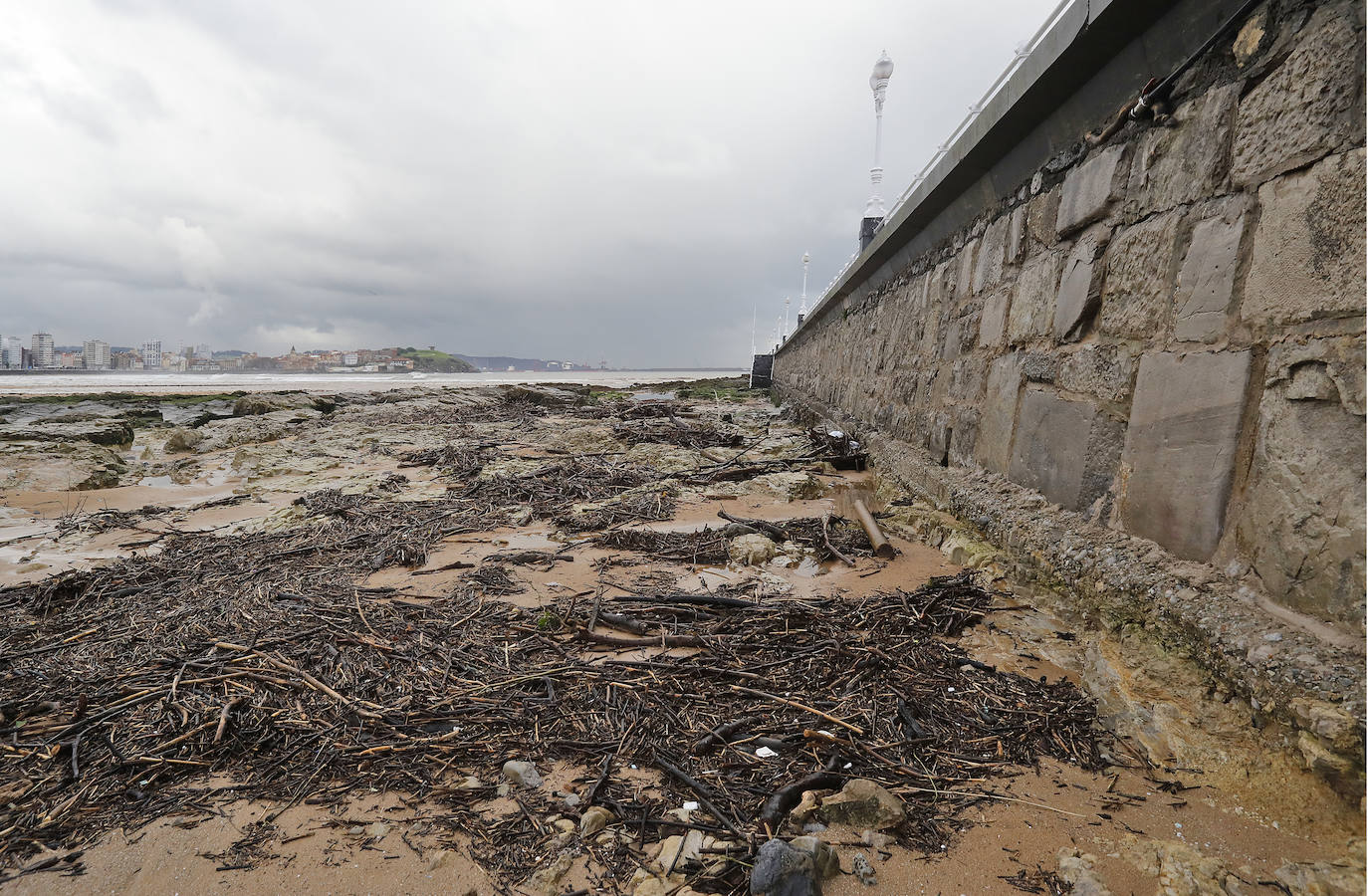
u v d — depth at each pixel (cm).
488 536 687
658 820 238
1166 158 365
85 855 227
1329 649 230
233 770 277
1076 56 427
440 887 211
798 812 237
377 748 284
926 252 864
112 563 580
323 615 443
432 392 2892
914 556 573
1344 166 242
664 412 2080
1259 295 285
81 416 1936
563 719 309
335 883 213
